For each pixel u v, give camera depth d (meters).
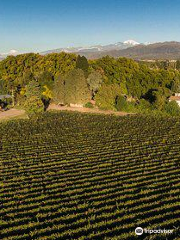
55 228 20.44
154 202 23.53
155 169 32.34
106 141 44.94
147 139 45.88
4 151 40.69
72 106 74.44
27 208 23.81
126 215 21.64
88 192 26.23
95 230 20.17
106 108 71.12
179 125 55.56
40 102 67.25
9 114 68.94
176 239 18.70
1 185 28.80
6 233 20.31
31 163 35.53
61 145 43.16
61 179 29.81
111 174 30.89
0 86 88.25
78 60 87.56
